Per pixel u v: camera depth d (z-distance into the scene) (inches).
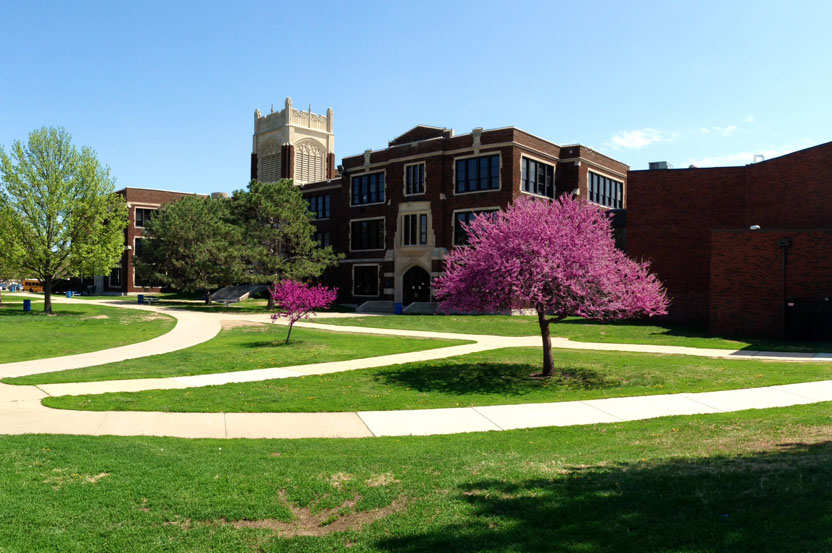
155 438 371.9
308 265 1808.6
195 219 2078.0
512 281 604.4
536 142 1716.3
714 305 1079.6
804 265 1010.7
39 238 1473.9
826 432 336.8
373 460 316.5
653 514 216.2
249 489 267.9
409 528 220.4
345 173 2064.5
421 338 1027.9
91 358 763.4
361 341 972.6
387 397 521.7
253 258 1753.2
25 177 1461.6
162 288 3002.0
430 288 1737.2
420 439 377.7
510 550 194.9
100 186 1536.7
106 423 414.6
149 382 586.2
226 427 410.6
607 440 363.6
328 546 209.2
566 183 1814.7
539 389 565.0
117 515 236.5
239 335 1067.9
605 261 634.8
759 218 1269.7
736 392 515.8
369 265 1982.0
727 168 1321.4
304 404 488.1
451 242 1727.4
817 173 1202.6
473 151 1684.3
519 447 350.0
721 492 232.7
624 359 743.1
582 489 250.2
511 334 1120.2
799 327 1005.2
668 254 1358.3
